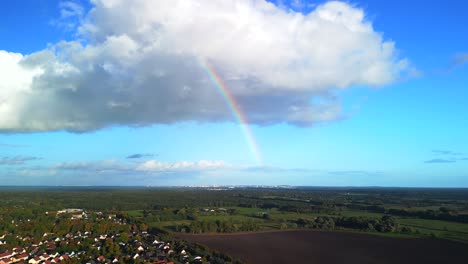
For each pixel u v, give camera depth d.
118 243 165.12
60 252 148.50
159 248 160.00
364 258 153.25
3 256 140.12
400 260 150.50
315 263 144.25
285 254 157.88
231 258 142.00
